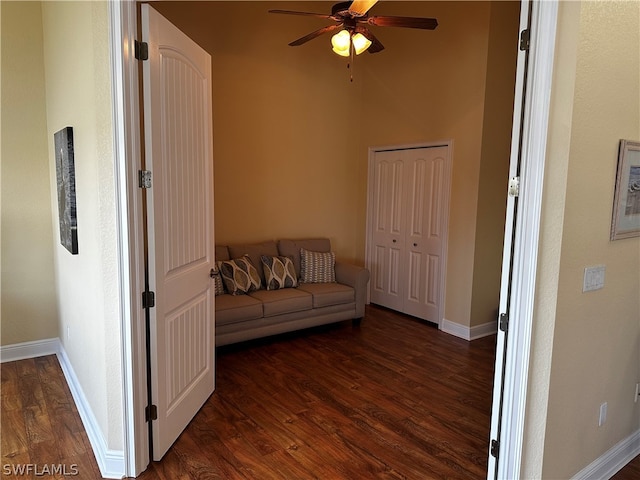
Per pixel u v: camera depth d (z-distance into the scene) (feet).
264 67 15.46
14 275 11.83
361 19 10.20
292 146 16.46
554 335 5.79
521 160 5.58
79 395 9.46
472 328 14.33
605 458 7.33
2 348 11.86
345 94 17.61
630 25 6.14
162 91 7.29
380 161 17.54
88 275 7.92
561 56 5.33
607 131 6.04
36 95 11.57
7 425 8.73
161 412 7.63
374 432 8.70
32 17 11.30
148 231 7.05
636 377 7.68
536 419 5.98
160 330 7.42
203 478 7.24
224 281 13.52
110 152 6.55
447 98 14.58
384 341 14.02
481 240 14.16
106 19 6.31
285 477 7.30
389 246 17.43
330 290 14.57
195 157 8.73
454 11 14.14
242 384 10.77
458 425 9.01
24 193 11.71
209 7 14.08
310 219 17.26
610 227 6.41
